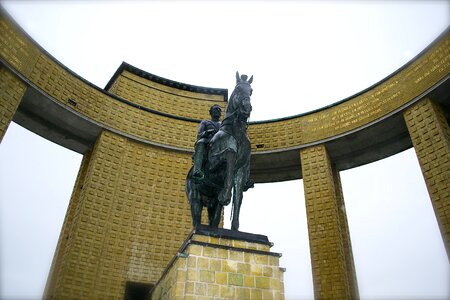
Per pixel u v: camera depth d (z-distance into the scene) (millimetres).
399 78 18328
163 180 19141
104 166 18047
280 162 21266
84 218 16469
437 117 16203
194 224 8648
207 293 6613
